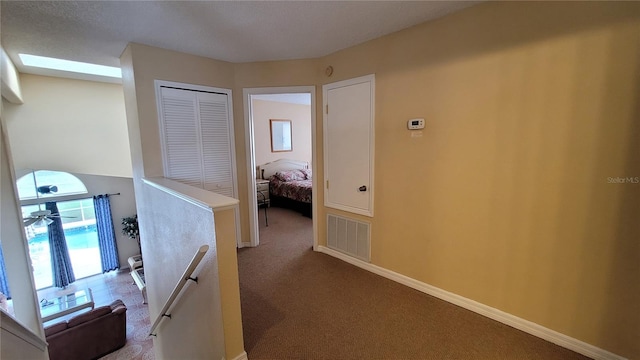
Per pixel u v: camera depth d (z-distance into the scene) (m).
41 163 4.82
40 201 5.00
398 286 2.62
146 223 2.88
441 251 2.35
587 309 1.71
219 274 1.57
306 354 1.80
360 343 1.89
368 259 2.93
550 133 1.73
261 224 4.81
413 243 2.53
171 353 2.60
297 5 1.97
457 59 2.07
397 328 2.03
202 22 2.24
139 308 4.85
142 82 2.74
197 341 1.99
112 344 3.74
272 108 6.66
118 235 5.99
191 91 3.07
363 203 2.89
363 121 2.77
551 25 1.66
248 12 2.07
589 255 1.67
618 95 1.49
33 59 3.80
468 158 2.10
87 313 3.61
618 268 1.59
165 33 2.45
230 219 1.59
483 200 2.06
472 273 2.19
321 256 3.34
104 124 5.25
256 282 2.72
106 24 2.25
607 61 1.50
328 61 3.04
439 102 2.20
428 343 1.88
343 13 2.09
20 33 2.41
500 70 1.88
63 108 4.88
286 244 3.78
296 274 2.88
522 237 1.91
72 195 5.39
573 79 1.62
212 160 3.32
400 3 1.94
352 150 2.91
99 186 5.66
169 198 2.17
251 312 2.24
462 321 2.10
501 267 2.03
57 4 1.92
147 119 2.80
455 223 2.23
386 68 2.52
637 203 1.50
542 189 1.80
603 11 1.49
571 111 1.64
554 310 1.84
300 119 7.23
